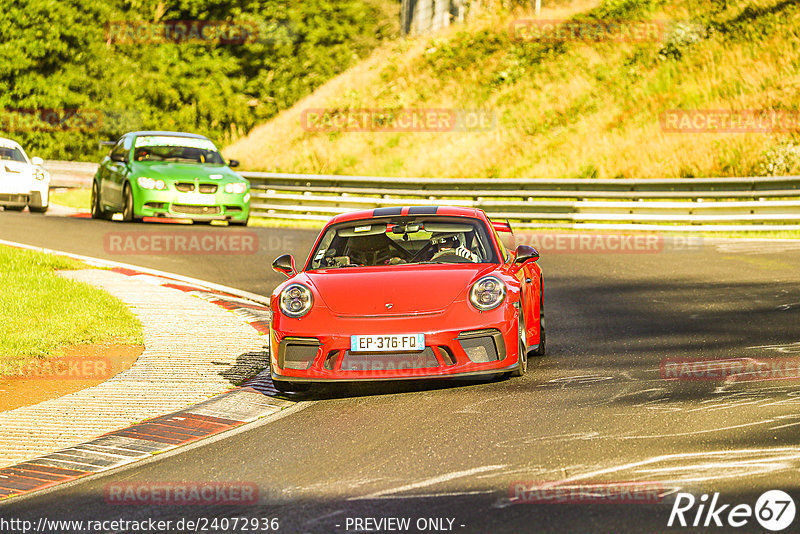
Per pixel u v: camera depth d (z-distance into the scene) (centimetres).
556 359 3186
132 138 7488
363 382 3002
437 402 2620
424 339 2683
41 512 1858
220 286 4938
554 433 2214
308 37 17575
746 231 7056
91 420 2577
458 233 3155
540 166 9200
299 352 2762
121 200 7094
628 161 8925
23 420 2588
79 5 16238
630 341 3450
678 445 2061
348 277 2911
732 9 10719
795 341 3288
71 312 3975
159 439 2395
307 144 10656
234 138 13025
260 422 2536
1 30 15850
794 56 9706
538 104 10194
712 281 4822
